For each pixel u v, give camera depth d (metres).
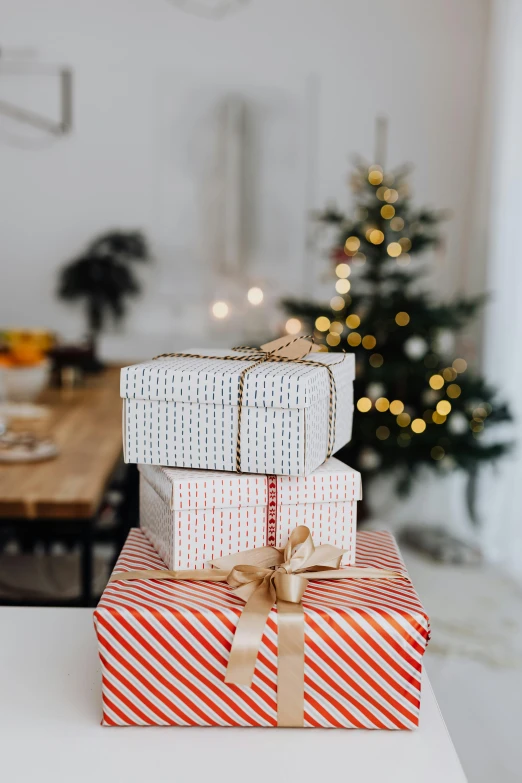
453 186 4.09
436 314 3.14
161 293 4.19
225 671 0.78
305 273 4.16
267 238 4.15
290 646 0.77
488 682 2.40
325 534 0.87
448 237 4.10
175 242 4.16
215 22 4.04
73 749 0.75
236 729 0.79
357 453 3.28
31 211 4.15
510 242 3.42
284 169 4.12
